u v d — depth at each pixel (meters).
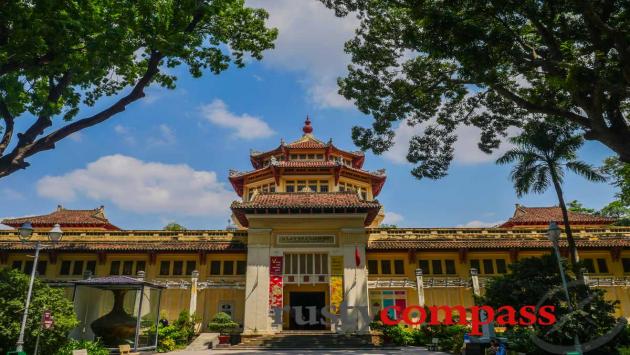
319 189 37.81
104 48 12.87
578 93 13.80
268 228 29.55
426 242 31.31
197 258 31.70
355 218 29.80
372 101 21.09
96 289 20.95
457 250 31.08
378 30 19.66
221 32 17.44
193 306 28.72
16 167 12.84
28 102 15.41
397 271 31.09
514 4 13.17
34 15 11.52
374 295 30.53
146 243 31.66
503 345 15.84
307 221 29.81
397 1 15.16
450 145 22.83
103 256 31.08
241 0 17.55
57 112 14.85
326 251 29.19
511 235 31.95
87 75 15.26
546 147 24.16
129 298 22.36
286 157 40.59
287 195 32.22
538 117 23.75
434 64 20.12
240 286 30.00
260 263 28.78
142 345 21.08
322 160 39.94
